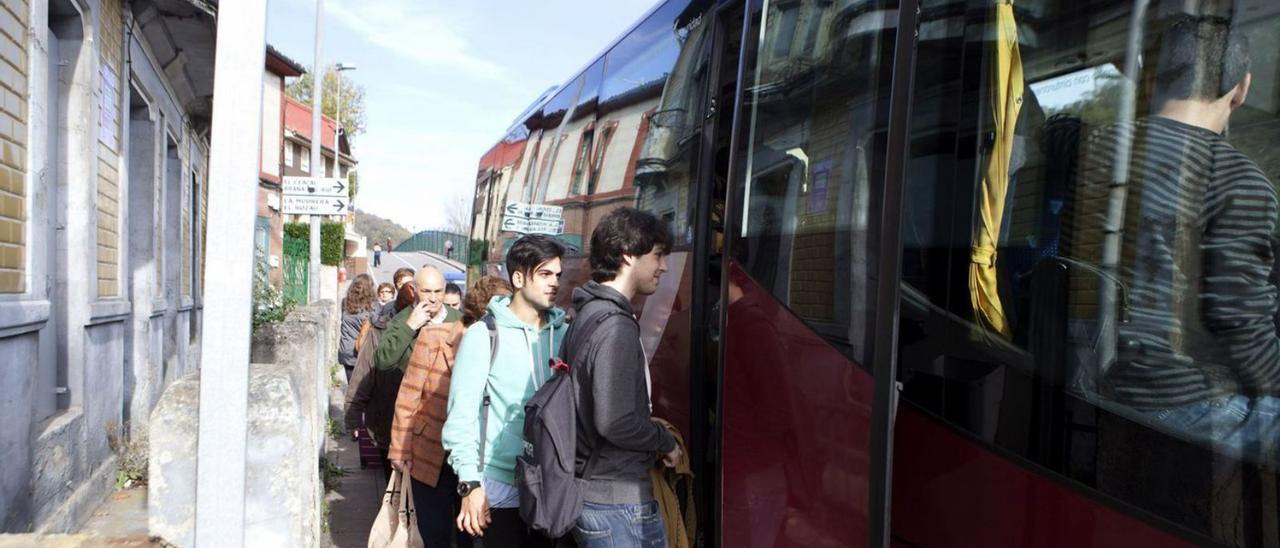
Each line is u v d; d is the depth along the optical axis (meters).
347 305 10.51
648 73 6.37
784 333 3.73
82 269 6.45
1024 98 3.04
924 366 3.18
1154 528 2.52
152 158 10.04
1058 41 2.96
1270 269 2.43
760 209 4.13
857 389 3.19
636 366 3.42
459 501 4.89
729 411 4.06
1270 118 2.46
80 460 6.27
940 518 3.06
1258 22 2.51
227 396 2.10
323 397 9.69
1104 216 2.77
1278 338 2.41
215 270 2.09
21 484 4.97
